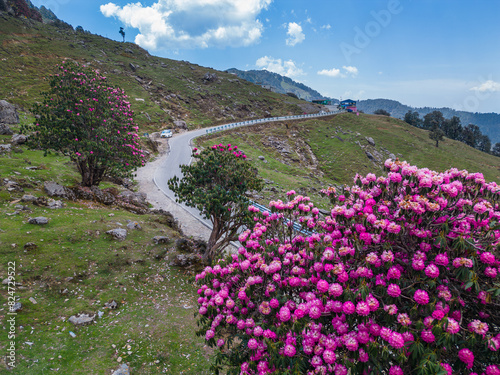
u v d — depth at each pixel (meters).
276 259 5.16
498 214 3.94
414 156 89.12
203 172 13.30
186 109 81.19
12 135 26.58
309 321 3.92
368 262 3.85
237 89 110.62
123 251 12.82
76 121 18.44
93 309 9.30
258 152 55.41
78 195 18.20
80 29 124.56
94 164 19.84
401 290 3.63
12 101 46.62
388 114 154.50
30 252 10.64
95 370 7.04
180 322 9.66
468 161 92.06
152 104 72.50
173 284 12.05
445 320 3.12
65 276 10.23
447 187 3.88
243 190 13.56
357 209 4.41
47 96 19.12
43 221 12.62
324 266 4.18
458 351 3.39
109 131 19.84
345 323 3.80
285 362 3.79
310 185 40.19
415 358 3.27
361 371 3.47
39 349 7.23
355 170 69.25
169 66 113.81
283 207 6.17
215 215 13.39
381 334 3.33
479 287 3.59
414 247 3.99
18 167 18.91
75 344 7.75
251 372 4.49
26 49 74.81
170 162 38.94
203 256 14.27
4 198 13.96
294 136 79.25
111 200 20.08
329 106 137.62
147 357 7.84
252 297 5.04
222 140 58.41
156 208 24.00
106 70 83.69
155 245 14.25
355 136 88.81
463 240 3.51
